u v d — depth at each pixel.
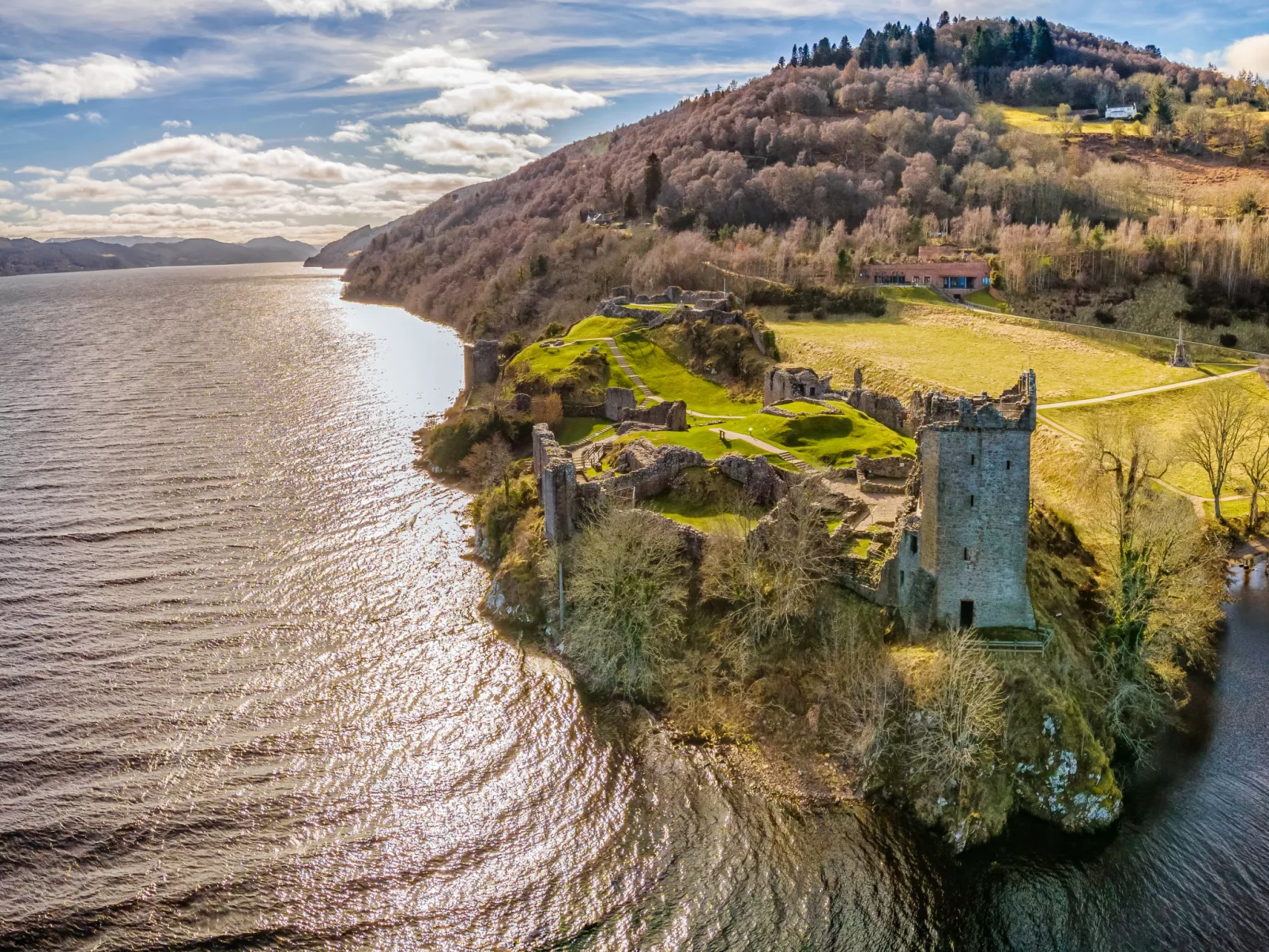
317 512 108.12
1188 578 72.56
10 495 111.56
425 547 99.12
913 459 88.69
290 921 51.16
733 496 89.19
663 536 78.94
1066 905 53.62
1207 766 65.31
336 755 64.88
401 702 71.44
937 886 54.84
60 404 161.00
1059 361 153.38
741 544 77.00
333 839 57.16
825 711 66.44
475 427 124.81
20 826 56.72
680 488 91.19
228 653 77.00
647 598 75.06
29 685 71.31
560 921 51.91
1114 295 189.38
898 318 184.62
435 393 174.00
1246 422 124.19
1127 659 69.88
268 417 151.88
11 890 52.28
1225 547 99.50
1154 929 52.00
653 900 53.44
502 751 66.19
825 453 97.50
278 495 113.38
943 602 67.31
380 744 66.31
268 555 95.81
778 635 73.56
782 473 89.06
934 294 198.25
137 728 66.69
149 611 83.31
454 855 56.47
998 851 57.47
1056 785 59.88
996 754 60.66
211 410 156.75
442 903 52.91
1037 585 73.38
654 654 74.38
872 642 69.38
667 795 61.97
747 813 60.22
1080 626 73.19
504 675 75.50
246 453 130.75
